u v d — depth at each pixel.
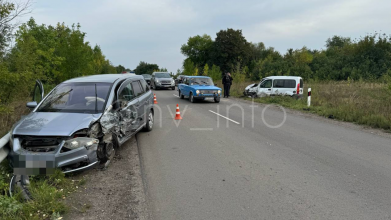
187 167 5.66
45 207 3.83
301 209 3.88
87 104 6.03
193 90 17.70
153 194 4.43
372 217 3.64
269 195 4.34
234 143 7.54
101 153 5.45
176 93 26.62
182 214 3.80
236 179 5.00
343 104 13.02
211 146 7.24
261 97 19.19
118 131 6.20
